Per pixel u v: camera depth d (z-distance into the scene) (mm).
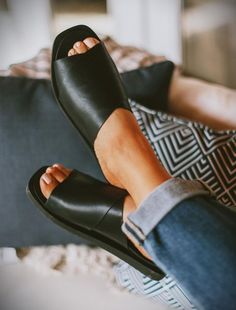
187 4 1363
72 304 594
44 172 632
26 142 625
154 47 1207
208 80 1170
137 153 563
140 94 687
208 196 501
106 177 625
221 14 1456
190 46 1340
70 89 633
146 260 560
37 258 654
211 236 465
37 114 632
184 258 472
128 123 602
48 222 646
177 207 477
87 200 588
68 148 639
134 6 1149
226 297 465
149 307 595
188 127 637
